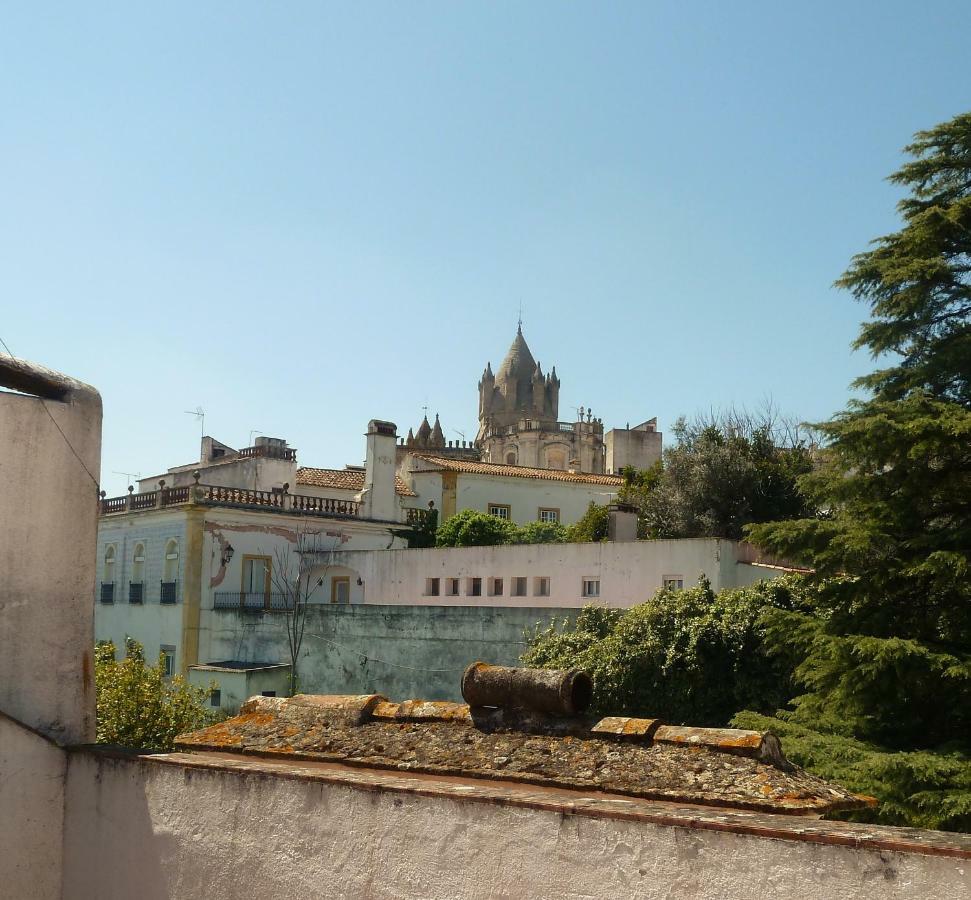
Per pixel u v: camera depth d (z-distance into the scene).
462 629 30.39
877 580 17.50
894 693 16.47
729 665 22.36
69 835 6.95
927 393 18.00
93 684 7.64
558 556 35.59
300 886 5.62
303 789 5.71
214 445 60.94
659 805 4.83
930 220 18.61
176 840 6.29
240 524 43.19
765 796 5.28
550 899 4.65
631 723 6.22
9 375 7.59
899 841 3.83
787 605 22.36
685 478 47.72
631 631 23.41
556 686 6.56
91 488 7.80
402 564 41.00
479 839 4.95
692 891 4.25
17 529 7.45
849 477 18.56
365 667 33.41
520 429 96.75
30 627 7.42
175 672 41.59
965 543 17.14
